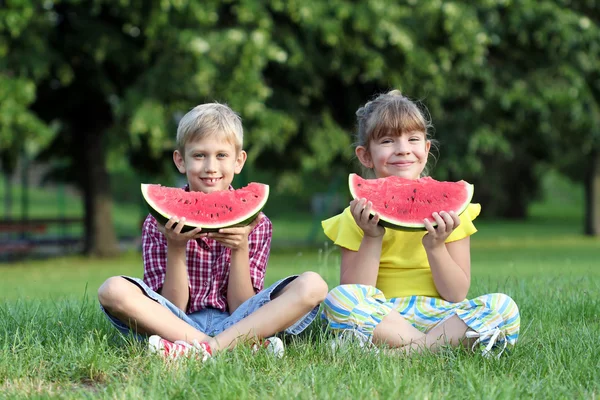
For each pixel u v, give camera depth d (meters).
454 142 14.94
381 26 12.79
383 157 3.74
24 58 12.31
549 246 17.41
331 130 14.30
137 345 3.19
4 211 31.67
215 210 3.37
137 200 33.97
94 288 8.31
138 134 13.38
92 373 2.89
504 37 15.06
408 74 13.55
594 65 15.29
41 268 12.88
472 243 19.02
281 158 16.11
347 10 12.86
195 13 12.16
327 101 14.95
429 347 3.28
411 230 3.41
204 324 3.53
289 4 12.82
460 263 3.67
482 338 3.19
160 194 3.37
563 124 16.64
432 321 3.48
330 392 2.51
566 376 2.82
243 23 12.76
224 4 13.39
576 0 16.12
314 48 13.48
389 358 3.02
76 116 14.92
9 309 4.21
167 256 3.42
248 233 3.46
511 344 3.29
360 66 13.80
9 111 11.99
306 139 14.57
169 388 2.56
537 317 4.14
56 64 12.77
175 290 3.43
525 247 17.06
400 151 3.71
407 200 3.49
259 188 3.48
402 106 3.73
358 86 14.69
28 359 3.04
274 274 8.77
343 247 3.67
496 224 30.31
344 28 13.19
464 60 14.05
